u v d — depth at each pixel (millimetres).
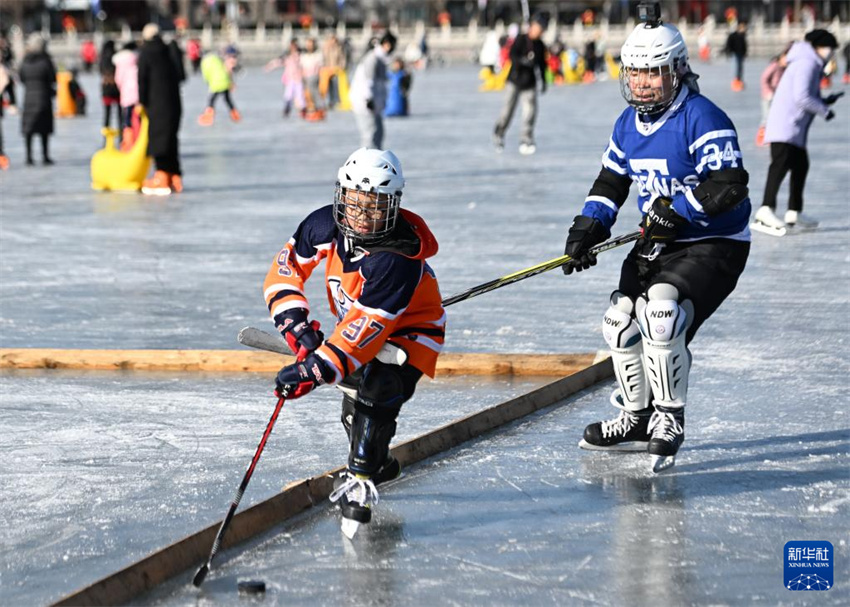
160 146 25812
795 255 17766
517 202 23719
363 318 7297
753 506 8211
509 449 9492
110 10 136500
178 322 13953
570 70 78188
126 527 7910
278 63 101062
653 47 8391
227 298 15258
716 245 8703
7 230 21094
